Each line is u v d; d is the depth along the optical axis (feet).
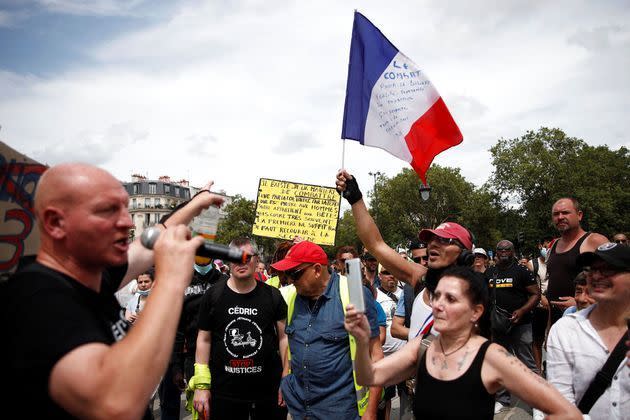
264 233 19.58
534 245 182.09
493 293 13.32
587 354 8.96
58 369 4.56
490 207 193.67
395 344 18.93
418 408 8.05
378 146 15.39
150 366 4.65
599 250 8.91
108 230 5.49
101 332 5.13
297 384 11.99
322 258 11.97
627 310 8.75
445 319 7.86
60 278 5.32
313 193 19.74
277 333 14.11
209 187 9.11
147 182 343.05
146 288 19.76
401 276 12.77
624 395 8.46
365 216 12.78
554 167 183.93
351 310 7.80
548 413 7.05
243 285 13.85
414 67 15.47
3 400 4.78
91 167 5.57
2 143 6.12
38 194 5.47
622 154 214.07
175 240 5.36
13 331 4.80
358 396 11.53
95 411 4.48
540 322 26.68
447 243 10.98
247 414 13.69
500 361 7.46
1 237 6.14
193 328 18.15
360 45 15.90
